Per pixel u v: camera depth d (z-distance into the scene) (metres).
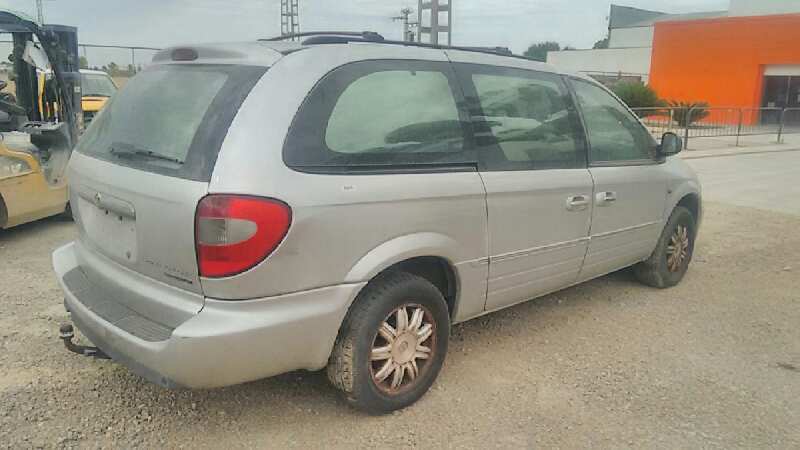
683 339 4.61
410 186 3.28
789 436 3.38
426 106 3.49
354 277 3.09
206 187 2.74
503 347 4.36
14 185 6.58
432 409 3.52
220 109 2.93
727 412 3.60
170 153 2.98
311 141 2.97
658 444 3.27
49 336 4.25
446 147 3.53
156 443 3.12
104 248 3.33
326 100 3.06
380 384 3.36
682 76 36.44
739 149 19.61
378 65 3.34
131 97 3.51
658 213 5.30
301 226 2.86
